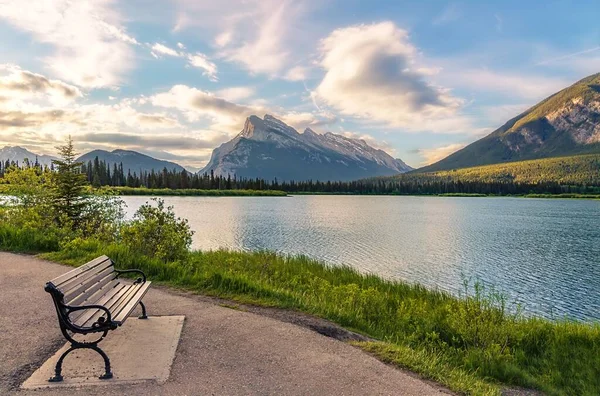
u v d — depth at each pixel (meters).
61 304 4.57
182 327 6.55
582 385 7.65
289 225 47.94
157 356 5.32
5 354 5.23
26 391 4.33
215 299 8.40
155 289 8.91
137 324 6.59
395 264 25.69
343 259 26.73
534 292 19.81
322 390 4.71
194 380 4.73
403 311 10.38
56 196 15.68
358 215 67.94
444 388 5.31
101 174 114.00
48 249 12.55
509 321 10.52
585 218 65.62
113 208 17.78
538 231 46.38
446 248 32.91
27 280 8.94
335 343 6.39
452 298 13.93
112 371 4.85
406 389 4.96
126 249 11.40
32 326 6.24
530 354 9.25
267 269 14.20
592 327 11.38
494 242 36.81
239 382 4.76
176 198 114.12
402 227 48.97
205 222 48.75
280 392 4.58
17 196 16.62
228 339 6.14
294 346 6.06
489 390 5.78
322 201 128.12
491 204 121.44
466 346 8.89
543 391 7.10
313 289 11.21
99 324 4.74
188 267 10.71
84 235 15.78
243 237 35.75
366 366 5.56
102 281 6.10
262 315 7.53
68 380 4.59
